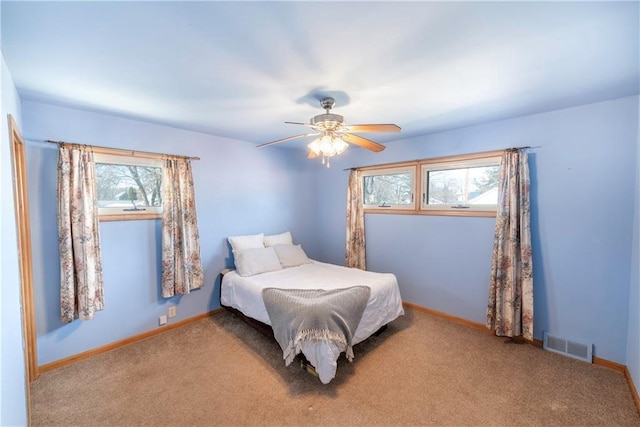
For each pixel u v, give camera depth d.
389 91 2.12
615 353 2.35
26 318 2.16
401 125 3.07
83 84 1.97
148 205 3.00
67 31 1.35
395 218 3.87
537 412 1.86
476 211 3.12
